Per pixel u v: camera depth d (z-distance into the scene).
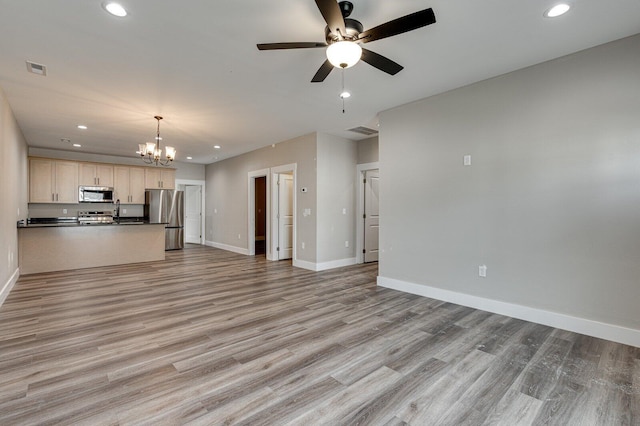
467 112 3.47
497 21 2.28
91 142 6.17
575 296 2.79
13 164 4.34
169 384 1.95
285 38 2.49
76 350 2.40
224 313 3.27
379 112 4.38
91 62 2.87
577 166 2.77
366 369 2.15
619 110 2.57
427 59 2.87
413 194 4.00
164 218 8.07
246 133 5.57
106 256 5.89
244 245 7.54
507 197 3.19
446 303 3.62
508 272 3.19
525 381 2.01
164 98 3.78
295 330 2.82
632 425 1.60
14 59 2.81
